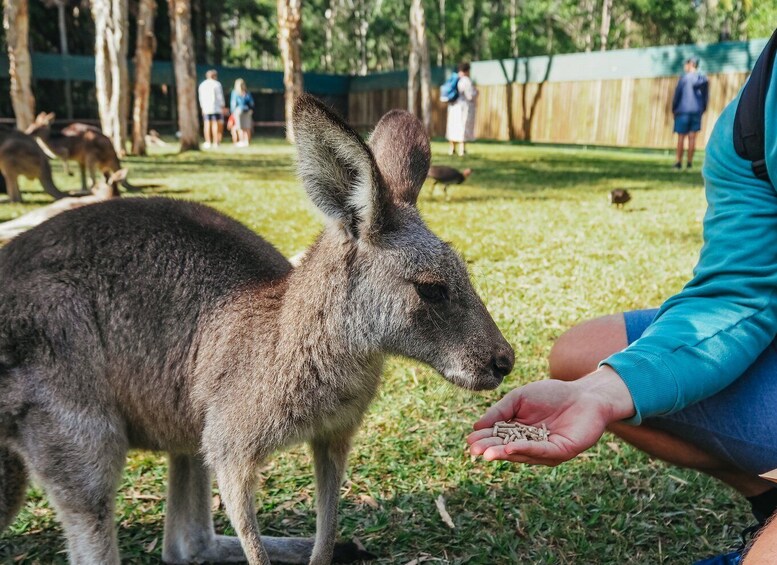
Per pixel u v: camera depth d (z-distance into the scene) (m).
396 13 48.81
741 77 20.73
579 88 24.69
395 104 30.61
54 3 26.45
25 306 2.47
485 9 44.62
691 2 41.34
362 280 2.52
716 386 2.24
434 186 10.97
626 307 5.56
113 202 2.74
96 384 2.52
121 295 2.56
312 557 2.64
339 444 2.65
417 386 4.22
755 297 2.30
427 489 3.27
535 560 2.79
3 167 9.30
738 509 3.06
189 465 2.85
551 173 15.11
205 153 18.78
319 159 2.39
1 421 2.47
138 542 2.99
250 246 2.84
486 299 5.73
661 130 22.70
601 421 2.09
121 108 16.45
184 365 2.62
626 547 2.85
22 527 3.04
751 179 2.32
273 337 2.50
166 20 30.50
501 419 2.23
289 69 17.58
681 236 8.27
